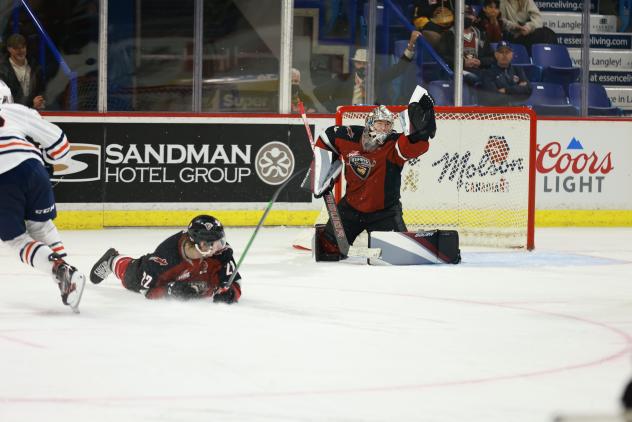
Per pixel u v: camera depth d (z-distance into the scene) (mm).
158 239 22141
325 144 18375
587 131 26672
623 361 10242
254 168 24938
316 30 26125
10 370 9406
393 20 26641
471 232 22375
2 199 12695
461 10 26594
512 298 14477
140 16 25062
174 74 25438
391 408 8234
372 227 19062
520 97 27625
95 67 24844
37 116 13297
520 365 9953
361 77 26531
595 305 13961
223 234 12609
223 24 25641
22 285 15016
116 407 8156
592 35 29109
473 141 22344
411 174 22516
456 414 8102
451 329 11906
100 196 24125
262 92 26016
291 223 25188
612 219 26969
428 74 26953
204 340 10867
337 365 9781
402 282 15938
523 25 27672
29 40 24516
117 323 11797
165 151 24438
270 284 15461
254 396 8531
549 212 26578
